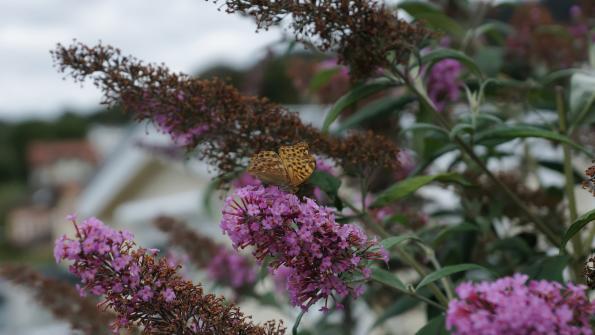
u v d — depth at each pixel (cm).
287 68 131
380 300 117
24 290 101
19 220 1936
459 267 79
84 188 472
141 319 74
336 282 75
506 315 62
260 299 122
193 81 87
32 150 2541
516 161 123
